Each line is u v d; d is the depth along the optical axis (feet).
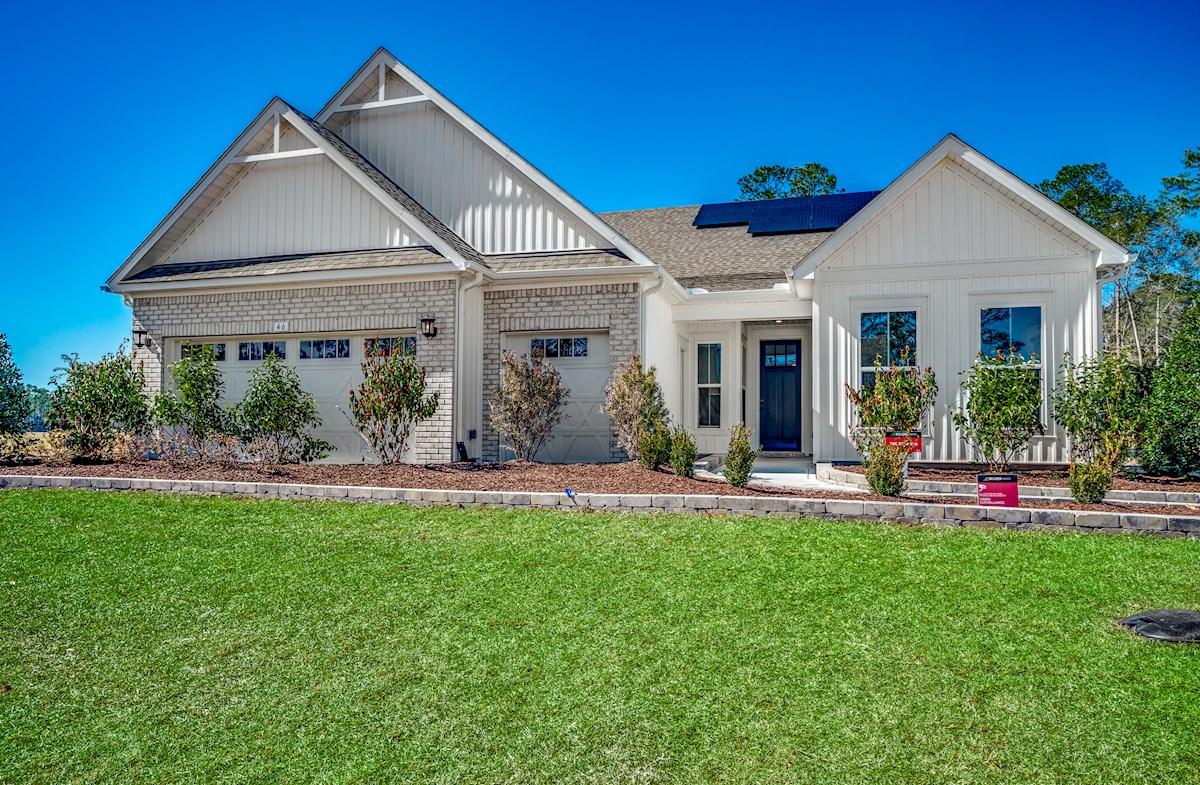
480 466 34.35
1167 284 112.47
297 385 36.50
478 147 43.04
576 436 40.50
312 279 39.17
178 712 12.73
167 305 42.75
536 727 12.06
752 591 17.95
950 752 11.18
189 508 26.35
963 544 21.65
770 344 53.93
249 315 41.32
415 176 43.98
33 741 11.87
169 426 37.29
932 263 38.09
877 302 38.73
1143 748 11.17
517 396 36.42
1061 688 13.04
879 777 10.61
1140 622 15.56
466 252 39.58
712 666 14.07
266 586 18.70
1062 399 34.42
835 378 39.01
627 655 14.60
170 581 19.08
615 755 11.25
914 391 35.24
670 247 56.80
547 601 17.48
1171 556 20.49
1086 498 25.99
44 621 16.58
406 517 25.12
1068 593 17.70
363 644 15.30
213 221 43.27
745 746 11.43
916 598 17.42
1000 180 36.42
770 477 38.91
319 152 40.11
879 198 37.93
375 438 35.12
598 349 40.47
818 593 17.79
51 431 36.19
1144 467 34.99
